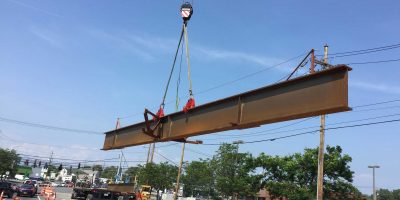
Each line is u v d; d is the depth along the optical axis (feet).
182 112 50.39
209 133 46.88
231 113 42.29
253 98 39.60
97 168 520.01
